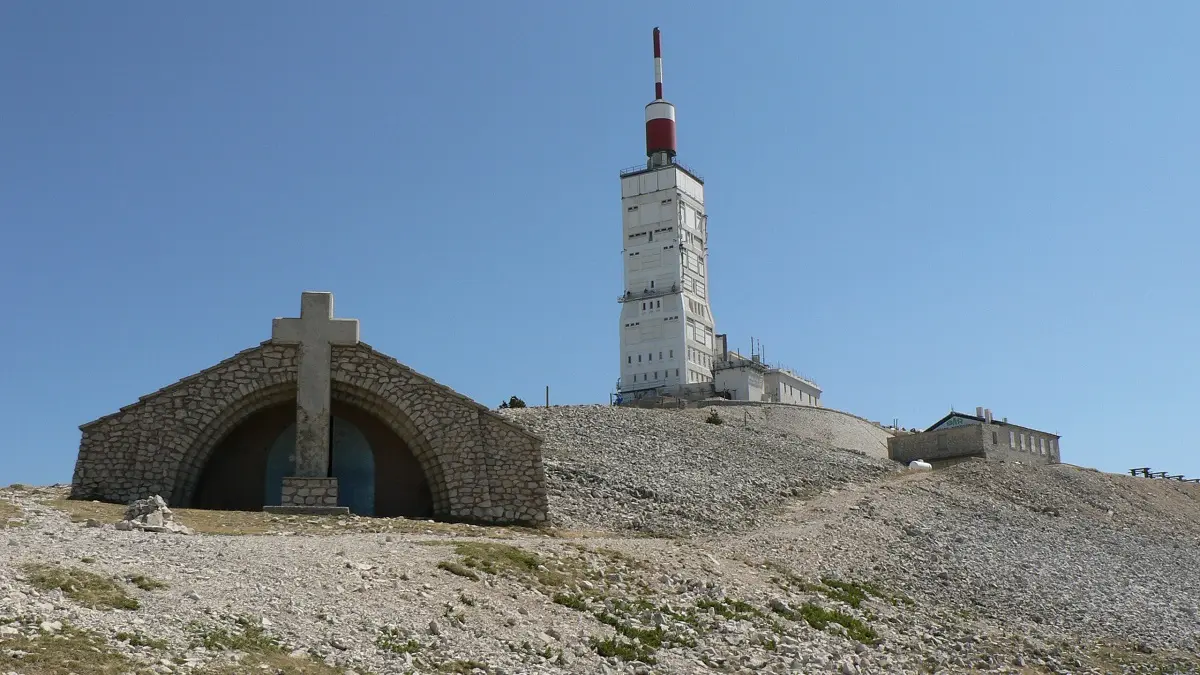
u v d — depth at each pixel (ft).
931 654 109.91
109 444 132.87
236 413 138.21
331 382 140.05
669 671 83.15
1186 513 248.93
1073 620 141.08
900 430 392.47
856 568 143.95
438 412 141.18
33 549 80.94
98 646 60.90
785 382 481.46
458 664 72.84
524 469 141.69
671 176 489.26
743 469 210.79
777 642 98.07
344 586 82.94
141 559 81.71
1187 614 155.22
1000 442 275.18
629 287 487.61
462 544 104.99
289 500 133.69
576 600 94.73
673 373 468.34
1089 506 226.17
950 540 172.24
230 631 68.44
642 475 187.32
